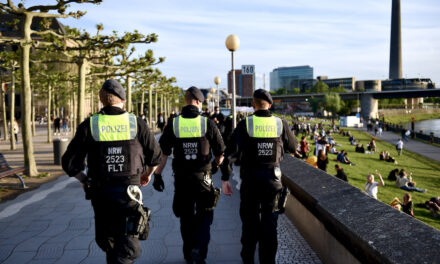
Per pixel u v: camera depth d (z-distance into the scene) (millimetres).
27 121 9438
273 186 3283
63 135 29234
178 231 4676
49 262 3711
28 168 8969
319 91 195500
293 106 182875
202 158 3441
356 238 2547
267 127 3316
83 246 4184
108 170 2492
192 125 3418
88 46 11461
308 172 5031
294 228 4766
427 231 2266
